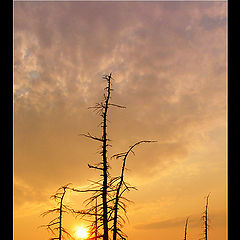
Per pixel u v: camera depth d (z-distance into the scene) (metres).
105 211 16.22
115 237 15.91
